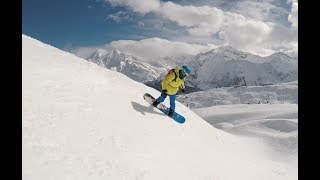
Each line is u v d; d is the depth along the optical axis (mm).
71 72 13672
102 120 11281
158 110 14484
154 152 11172
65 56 16203
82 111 11148
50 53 15664
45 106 10375
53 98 11094
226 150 16312
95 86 13547
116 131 11086
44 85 11625
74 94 12055
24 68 12102
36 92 10891
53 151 8438
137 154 10469
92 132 10305
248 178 13539
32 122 9156
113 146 10148
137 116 12930
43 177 7305
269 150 22016
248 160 16594
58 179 7480
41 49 15766
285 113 51125
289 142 24047
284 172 16750
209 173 11875
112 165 9109
